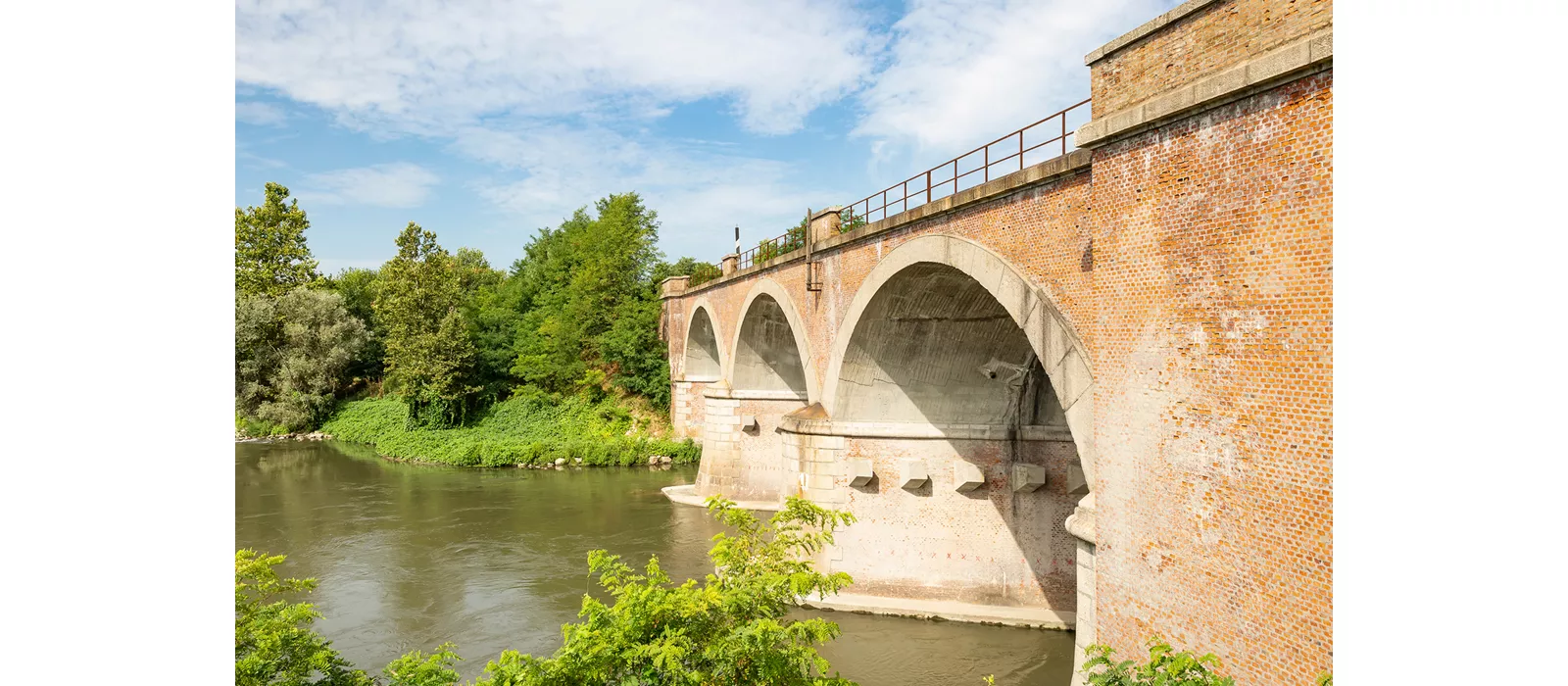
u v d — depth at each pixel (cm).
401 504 3575
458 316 5666
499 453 4681
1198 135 994
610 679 1005
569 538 2958
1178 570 1020
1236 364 941
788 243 2855
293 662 1046
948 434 2106
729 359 3697
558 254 6569
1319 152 844
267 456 5116
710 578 1135
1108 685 967
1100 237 1158
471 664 1834
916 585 2097
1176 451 1026
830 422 2186
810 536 1251
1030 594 2033
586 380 5450
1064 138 1291
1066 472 2025
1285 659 876
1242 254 934
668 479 4206
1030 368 2045
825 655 1844
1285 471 878
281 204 7000
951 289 1859
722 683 980
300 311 6169
